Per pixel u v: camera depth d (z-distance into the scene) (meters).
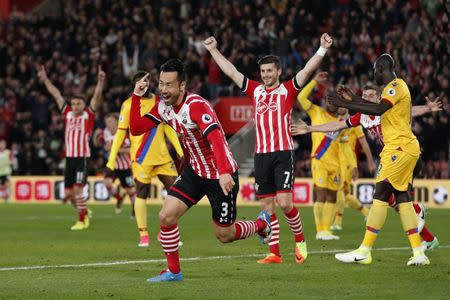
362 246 19.91
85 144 31.62
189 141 16.64
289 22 54.19
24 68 57.12
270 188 20.42
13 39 59.44
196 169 16.91
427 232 22.38
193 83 53.03
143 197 24.81
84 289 16.36
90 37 58.00
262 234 19.22
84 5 60.41
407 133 19.64
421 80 48.28
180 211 17.05
